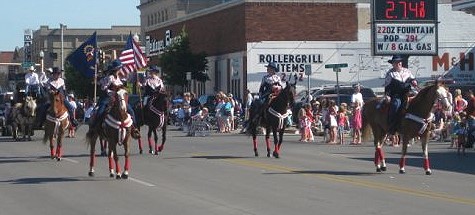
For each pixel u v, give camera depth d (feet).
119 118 57.93
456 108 100.12
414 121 60.39
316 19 183.01
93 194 51.06
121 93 57.77
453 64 184.44
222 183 56.29
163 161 74.49
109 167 63.31
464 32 191.11
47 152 88.12
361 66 180.65
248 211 43.01
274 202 46.34
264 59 177.78
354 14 185.16
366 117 65.26
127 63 120.37
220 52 197.57
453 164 72.18
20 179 60.18
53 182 57.98
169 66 200.85
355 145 98.89
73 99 116.16
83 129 146.92
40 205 46.65
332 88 141.79
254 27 179.22
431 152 87.04
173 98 202.80
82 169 67.46
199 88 217.36
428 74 182.91
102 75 62.75
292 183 56.08
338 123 103.09
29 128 113.29
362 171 65.00
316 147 95.25
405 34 138.72
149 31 264.31
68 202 47.70
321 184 55.36
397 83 61.62
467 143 86.12
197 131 125.08
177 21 233.35
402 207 43.98
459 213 41.78
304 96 144.97
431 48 139.44
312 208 43.83
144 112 82.89
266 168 67.41
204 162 73.36
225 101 135.44
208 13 206.49
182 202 46.85
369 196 48.78
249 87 176.96
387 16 137.90
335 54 179.83
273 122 77.41
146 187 54.34
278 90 77.61
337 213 41.96
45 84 86.53
